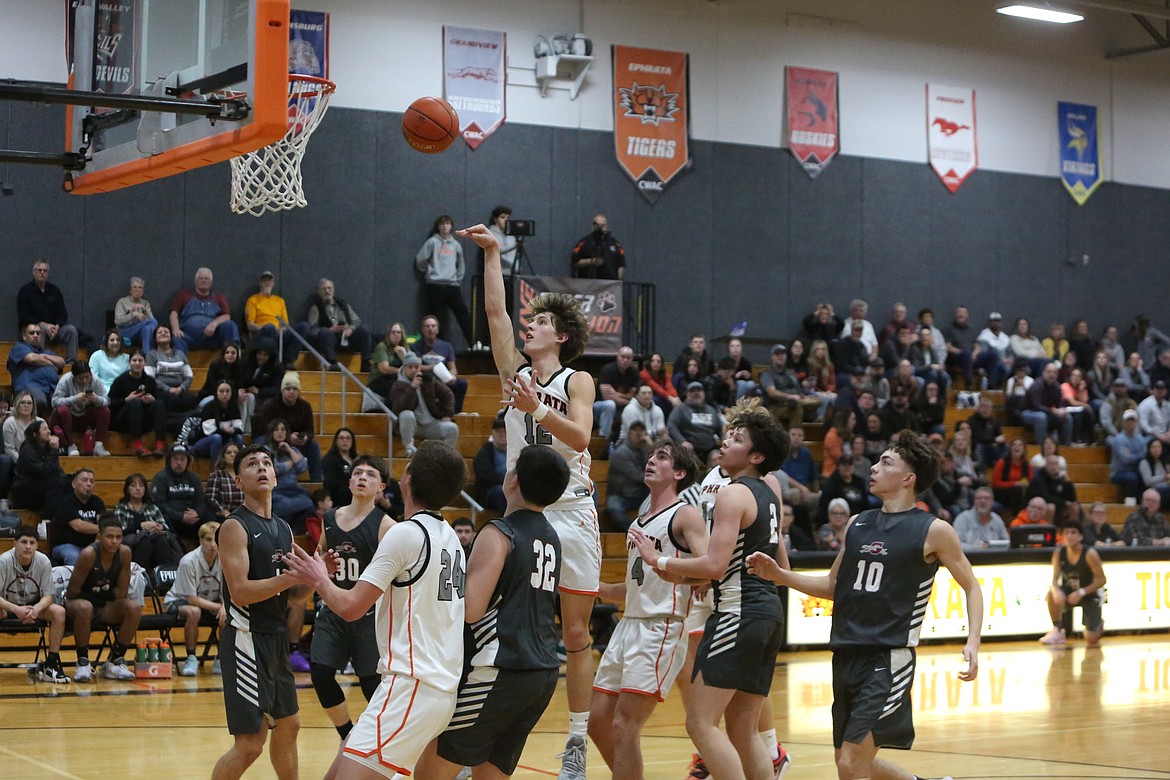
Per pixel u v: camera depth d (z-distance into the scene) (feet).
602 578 47.47
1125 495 61.36
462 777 21.04
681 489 21.07
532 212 62.13
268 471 18.17
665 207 64.90
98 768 23.22
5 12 52.11
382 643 14.94
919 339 65.82
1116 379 67.26
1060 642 46.26
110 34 22.38
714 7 66.23
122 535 39.34
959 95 71.97
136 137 21.25
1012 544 48.06
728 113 66.44
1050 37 74.38
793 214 67.67
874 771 17.72
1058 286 74.23
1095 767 24.67
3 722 28.35
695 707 18.21
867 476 51.31
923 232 70.74
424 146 26.07
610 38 63.98
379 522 22.03
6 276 52.65
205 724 28.30
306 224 57.72
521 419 20.04
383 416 52.60
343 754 14.69
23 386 47.60
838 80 68.95
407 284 59.52
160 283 55.11
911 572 17.21
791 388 58.59
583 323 20.44
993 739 27.91
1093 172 75.41
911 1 70.74
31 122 52.70
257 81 18.34
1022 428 64.13
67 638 42.91
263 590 17.39
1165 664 41.22
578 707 20.08
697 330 65.36
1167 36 74.23
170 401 47.91
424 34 60.08
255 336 51.93
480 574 15.51
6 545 40.96
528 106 62.23
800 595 43.11
